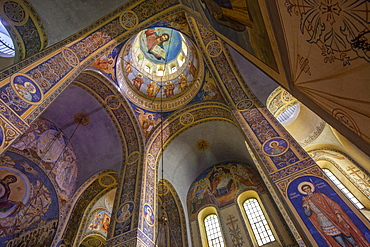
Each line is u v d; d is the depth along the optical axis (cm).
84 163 1273
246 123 855
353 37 184
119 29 904
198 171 1398
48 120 1164
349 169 1081
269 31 346
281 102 1005
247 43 494
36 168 1087
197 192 1316
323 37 221
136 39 1324
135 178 1034
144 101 1266
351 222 499
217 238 1085
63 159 1198
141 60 1377
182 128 1269
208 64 1044
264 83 973
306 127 1241
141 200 924
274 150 727
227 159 1371
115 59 1145
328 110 286
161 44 1466
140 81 1305
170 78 1355
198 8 684
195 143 1305
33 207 1034
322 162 1165
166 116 1266
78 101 1149
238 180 1245
